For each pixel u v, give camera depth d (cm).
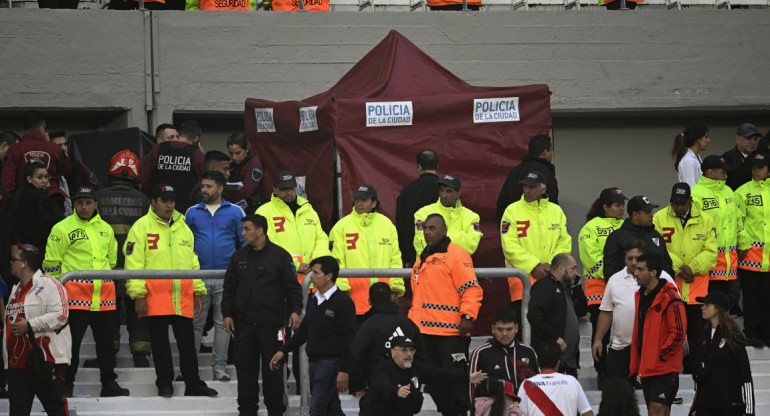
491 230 4784
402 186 4775
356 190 4412
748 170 5056
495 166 4831
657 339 3869
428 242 3991
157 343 4084
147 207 4519
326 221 4841
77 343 4097
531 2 6119
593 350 4131
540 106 4897
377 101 4803
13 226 4303
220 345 4259
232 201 4719
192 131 4800
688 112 6116
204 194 4353
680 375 4522
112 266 4331
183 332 4103
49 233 4541
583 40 5894
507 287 4731
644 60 5925
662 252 4428
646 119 6212
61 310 3734
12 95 5544
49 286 3744
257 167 4781
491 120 4856
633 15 5919
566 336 3972
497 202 4584
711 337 3881
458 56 5834
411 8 6066
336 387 3800
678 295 3875
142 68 5675
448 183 4238
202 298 4272
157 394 4175
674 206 4634
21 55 5559
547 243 4347
